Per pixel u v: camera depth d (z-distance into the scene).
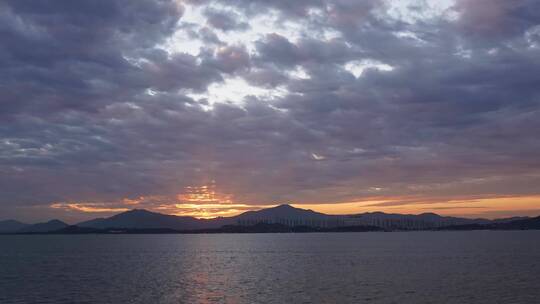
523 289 69.06
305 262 123.31
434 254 147.50
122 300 63.47
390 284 75.50
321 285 75.50
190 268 109.19
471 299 61.28
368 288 71.38
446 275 87.12
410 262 117.75
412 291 68.00
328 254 156.62
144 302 61.69
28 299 65.06
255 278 86.44
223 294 67.44
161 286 76.62
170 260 137.00
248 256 153.00
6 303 62.12
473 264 109.81
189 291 70.62
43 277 91.75
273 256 151.12
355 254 153.88
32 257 155.50
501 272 91.50
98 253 178.50
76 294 68.81
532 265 105.81
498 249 171.50
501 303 58.53
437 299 61.41
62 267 115.19
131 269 108.00
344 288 71.69
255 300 62.22
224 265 117.06
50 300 64.19
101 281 84.25
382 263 116.00
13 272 102.69
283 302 60.44
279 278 85.94
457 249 174.75
